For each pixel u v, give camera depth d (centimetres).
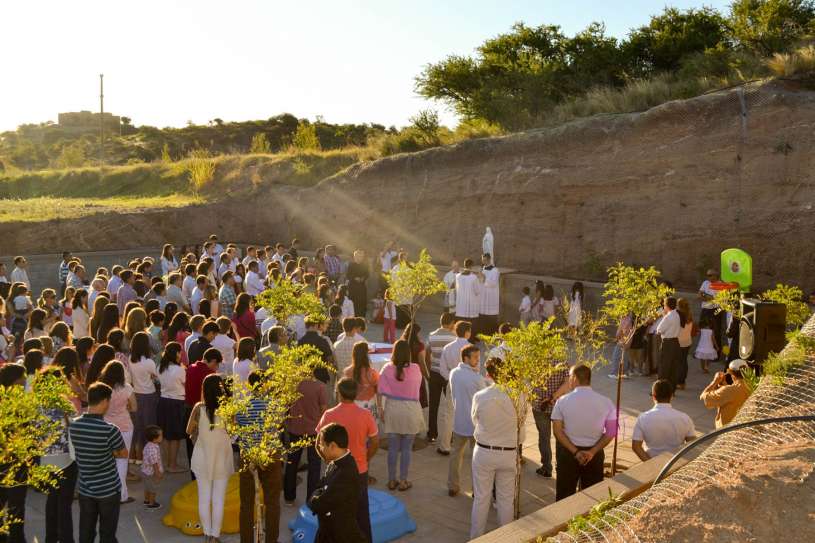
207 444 757
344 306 1526
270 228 3069
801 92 1773
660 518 502
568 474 773
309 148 3625
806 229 1681
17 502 709
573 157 2133
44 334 1190
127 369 1008
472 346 876
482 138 2453
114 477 701
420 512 862
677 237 1892
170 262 2102
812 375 641
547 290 1720
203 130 9288
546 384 932
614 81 2938
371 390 919
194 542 792
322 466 992
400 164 2628
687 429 795
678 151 1911
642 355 1500
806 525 461
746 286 1452
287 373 693
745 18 2628
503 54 3206
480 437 750
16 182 4162
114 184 3950
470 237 2380
